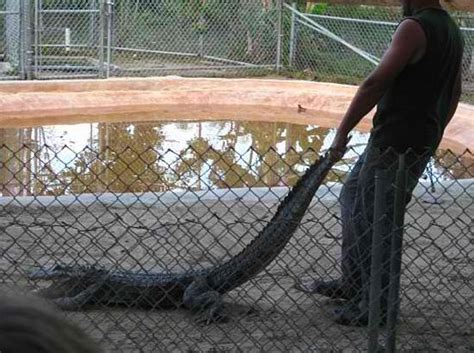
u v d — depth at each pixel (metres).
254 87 15.76
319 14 19.20
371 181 4.10
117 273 4.66
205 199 6.93
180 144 11.56
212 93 14.85
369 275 4.18
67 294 4.62
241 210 6.68
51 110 13.55
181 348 4.05
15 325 0.85
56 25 19.56
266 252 4.53
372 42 18.91
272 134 12.73
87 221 6.07
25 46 16.41
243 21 19.80
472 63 16.89
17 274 4.75
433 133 4.18
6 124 12.53
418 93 4.10
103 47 17.17
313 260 5.35
